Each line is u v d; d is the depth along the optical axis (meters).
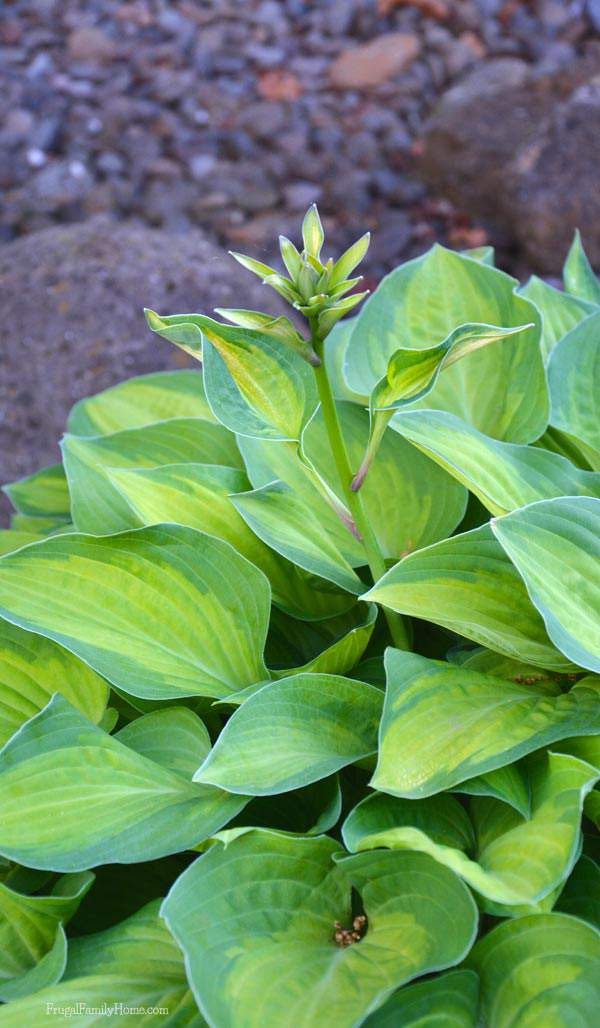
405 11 3.73
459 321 1.34
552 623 1.04
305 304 1.04
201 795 1.10
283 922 1.04
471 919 1.00
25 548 1.15
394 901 1.05
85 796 1.09
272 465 1.26
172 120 3.38
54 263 2.20
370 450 1.09
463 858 1.00
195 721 1.14
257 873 1.05
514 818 1.07
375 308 1.34
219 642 1.17
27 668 1.19
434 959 1.00
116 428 1.46
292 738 1.09
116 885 1.15
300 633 1.26
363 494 1.27
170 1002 1.03
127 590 1.17
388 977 1.00
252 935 1.03
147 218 3.08
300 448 1.10
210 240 3.01
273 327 1.04
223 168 3.25
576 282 1.47
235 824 1.14
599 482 1.19
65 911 1.08
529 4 3.68
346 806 1.16
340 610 1.25
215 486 1.25
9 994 1.04
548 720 1.07
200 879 1.04
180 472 1.25
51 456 2.08
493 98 2.97
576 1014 0.99
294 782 1.06
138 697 1.15
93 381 2.07
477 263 1.34
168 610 1.17
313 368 1.07
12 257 2.26
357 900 1.08
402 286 1.35
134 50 3.66
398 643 1.18
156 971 1.05
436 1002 1.01
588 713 1.07
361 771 1.18
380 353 1.33
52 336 2.12
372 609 1.16
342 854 1.06
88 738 1.11
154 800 1.09
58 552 1.16
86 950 1.07
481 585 1.10
